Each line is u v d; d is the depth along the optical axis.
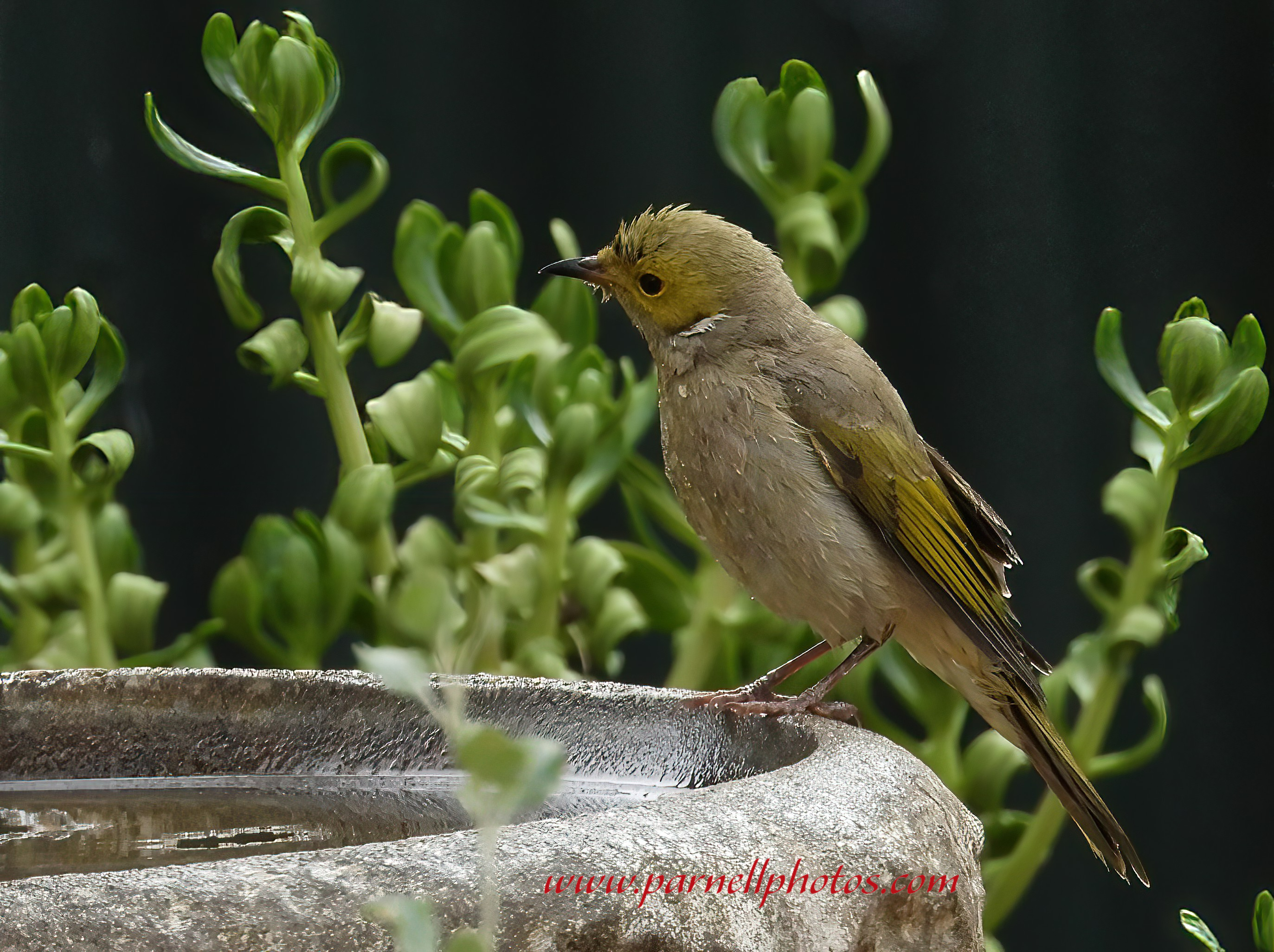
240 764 5.66
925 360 12.20
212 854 4.43
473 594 8.45
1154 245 11.88
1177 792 12.09
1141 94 11.93
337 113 11.98
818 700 5.73
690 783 5.43
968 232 12.14
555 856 3.35
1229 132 11.80
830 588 6.40
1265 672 11.82
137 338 11.91
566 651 8.95
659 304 6.67
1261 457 11.91
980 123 12.10
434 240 8.78
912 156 12.23
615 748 5.52
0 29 11.73
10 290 11.79
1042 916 12.12
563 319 9.02
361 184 12.17
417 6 12.15
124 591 8.55
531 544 8.76
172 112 11.95
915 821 4.12
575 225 12.28
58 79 11.84
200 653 8.56
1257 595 11.87
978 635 6.41
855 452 6.40
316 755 5.67
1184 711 12.09
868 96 8.83
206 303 12.04
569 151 12.30
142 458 11.90
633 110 12.30
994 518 6.79
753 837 3.69
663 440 6.79
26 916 2.89
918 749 8.81
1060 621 12.02
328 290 8.21
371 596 8.62
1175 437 7.93
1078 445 12.00
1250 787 11.82
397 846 3.32
